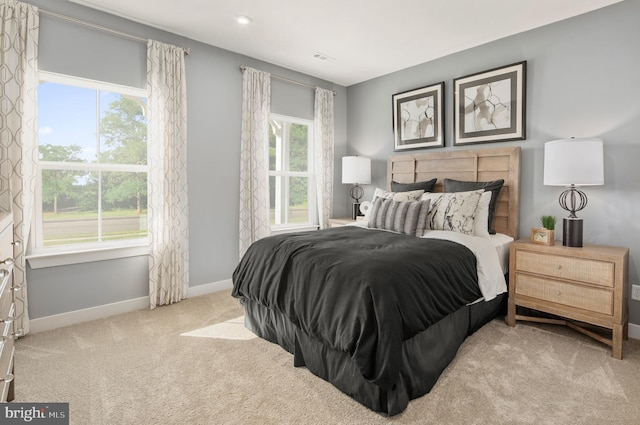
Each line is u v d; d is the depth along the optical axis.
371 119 4.56
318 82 4.52
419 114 3.97
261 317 2.50
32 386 1.87
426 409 1.69
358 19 2.94
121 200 3.10
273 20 2.96
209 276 3.58
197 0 2.66
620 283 2.20
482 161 3.39
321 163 4.51
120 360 2.16
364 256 2.01
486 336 2.54
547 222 2.71
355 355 1.63
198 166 3.44
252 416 1.64
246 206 3.77
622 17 2.60
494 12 2.79
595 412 1.67
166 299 3.19
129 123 3.12
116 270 2.99
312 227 4.59
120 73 2.94
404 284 1.79
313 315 1.91
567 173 2.42
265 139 3.88
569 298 2.43
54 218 2.76
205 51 3.44
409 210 2.93
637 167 2.55
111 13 2.86
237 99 3.70
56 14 2.59
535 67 3.06
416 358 1.81
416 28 3.09
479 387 1.87
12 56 2.39
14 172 2.42
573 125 2.86
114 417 1.62
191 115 3.37
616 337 2.21
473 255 2.46
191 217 3.42
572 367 2.09
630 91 2.57
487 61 3.40
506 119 3.24
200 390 1.85
